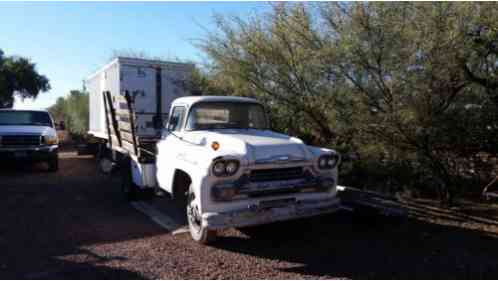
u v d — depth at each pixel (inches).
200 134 219.3
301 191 195.8
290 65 295.0
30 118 487.8
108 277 158.7
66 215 256.7
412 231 218.5
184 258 180.5
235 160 178.2
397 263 174.4
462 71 223.8
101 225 233.8
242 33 325.1
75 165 512.7
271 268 169.5
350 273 163.9
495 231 213.5
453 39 211.0
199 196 180.2
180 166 213.0
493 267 167.9
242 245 198.7
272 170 188.5
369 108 251.6
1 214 256.8
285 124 316.5
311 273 164.2
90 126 547.2
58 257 181.0
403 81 230.2
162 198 294.8
